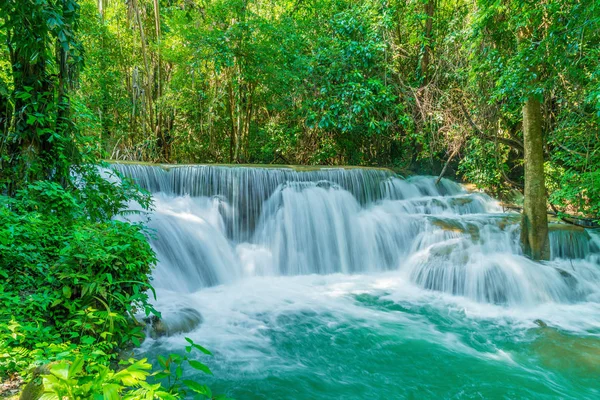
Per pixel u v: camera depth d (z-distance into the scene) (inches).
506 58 325.1
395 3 504.1
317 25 507.8
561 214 356.8
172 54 482.3
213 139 555.2
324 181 378.0
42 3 156.8
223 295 261.0
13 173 173.2
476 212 435.2
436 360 184.7
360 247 347.6
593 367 178.4
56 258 152.6
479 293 266.8
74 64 190.9
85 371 98.2
